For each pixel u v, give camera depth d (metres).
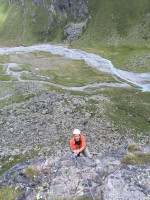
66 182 19.66
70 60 197.75
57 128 79.31
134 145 26.08
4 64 195.25
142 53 191.38
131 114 96.12
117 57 194.50
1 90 130.88
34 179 21.00
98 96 117.44
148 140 73.25
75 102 104.00
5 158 63.16
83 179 19.61
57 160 22.23
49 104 100.81
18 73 169.75
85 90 133.12
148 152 23.89
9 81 153.00
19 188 20.61
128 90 132.50
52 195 18.91
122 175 18.97
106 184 18.41
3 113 96.44
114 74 162.12
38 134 75.75
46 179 20.61
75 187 19.11
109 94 124.31
